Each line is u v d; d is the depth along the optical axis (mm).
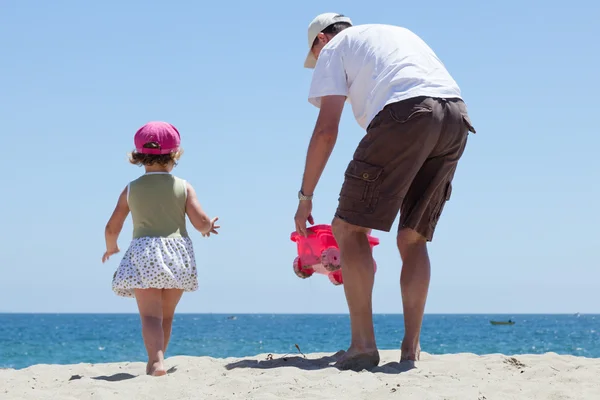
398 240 4000
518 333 46812
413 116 3453
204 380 3539
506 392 3205
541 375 3818
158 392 3215
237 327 64000
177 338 35219
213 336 38312
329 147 3689
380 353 4773
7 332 47688
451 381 3363
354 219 3539
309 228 4008
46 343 30031
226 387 3293
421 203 3744
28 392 3352
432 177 3719
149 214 4117
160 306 4031
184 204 4211
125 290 4113
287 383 3244
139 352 23031
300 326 68500
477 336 39906
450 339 35250
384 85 3562
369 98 3615
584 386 3434
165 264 4008
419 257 3949
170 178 4230
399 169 3500
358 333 3658
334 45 3793
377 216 3518
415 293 3939
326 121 3676
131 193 4180
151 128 4230
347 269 3623
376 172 3496
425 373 3555
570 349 26219
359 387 3137
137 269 3988
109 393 3158
